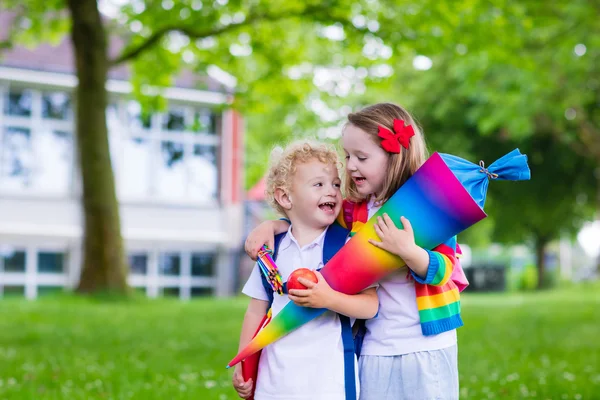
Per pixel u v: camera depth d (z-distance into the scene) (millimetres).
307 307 2539
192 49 12805
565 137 20531
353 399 2539
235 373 2705
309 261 2686
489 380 5207
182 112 19625
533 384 5016
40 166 17812
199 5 11352
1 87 17375
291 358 2555
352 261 2516
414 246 2475
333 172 2695
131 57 12211
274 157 2797
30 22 13188
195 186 19828
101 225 12211
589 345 7496
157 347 6879
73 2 11797
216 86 19375
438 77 22062
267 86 13695
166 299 13070
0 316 9406
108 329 8258
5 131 17438
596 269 30609
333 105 18562
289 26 13047
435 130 23156
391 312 2641
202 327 8641
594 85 17219
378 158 2635
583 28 13055
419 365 2582
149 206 19250
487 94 16734
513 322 10109
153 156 19328
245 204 21672
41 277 17812
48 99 17906
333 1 11016
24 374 5266
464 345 7348
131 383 4973
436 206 2490
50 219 17812
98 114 12109
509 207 24906
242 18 11867
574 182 24031
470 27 10727
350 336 2592
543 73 14680
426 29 10773
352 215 2785
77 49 12008
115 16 12219
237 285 20234
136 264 19250
